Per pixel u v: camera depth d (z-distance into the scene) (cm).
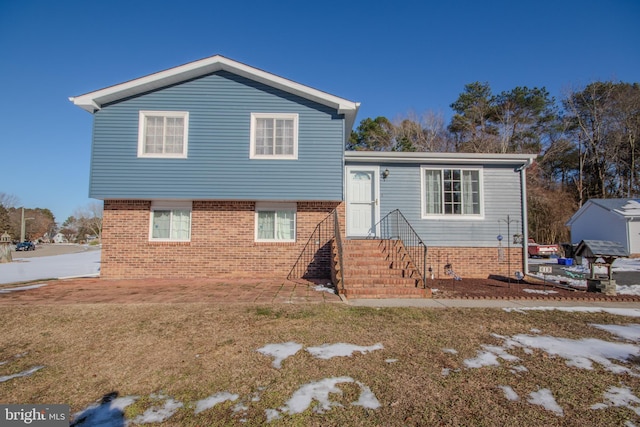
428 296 826
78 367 417
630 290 978
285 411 319
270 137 1083
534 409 324
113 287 932
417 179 1187
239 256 1116
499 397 345
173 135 1070
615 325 602
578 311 697
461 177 1198
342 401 336
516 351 467
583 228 2673
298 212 1137
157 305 704
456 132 3741
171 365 420
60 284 988
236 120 1077
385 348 474
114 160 1045
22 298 776
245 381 378
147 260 1104
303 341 499
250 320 602
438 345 488
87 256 2697
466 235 1176
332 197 1069
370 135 3603
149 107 1066
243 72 1068
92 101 1021
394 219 1166
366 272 923
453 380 380
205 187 1052
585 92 3528
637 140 3253
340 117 1091
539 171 3403
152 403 336
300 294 839
